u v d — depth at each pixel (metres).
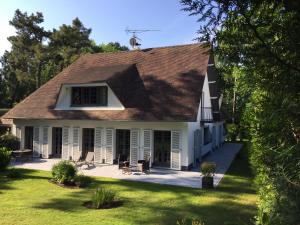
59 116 23.27
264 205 6.19
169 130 20.12
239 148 32.06
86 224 9.91
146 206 12.05
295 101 4.28
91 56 29.36
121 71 23.95
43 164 21.78
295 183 3.76
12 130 26.77
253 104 5.09
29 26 48.59
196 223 9.27
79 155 23.08
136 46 28.89
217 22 4.41
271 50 4.34
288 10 4.19
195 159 21.52
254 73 4.68
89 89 23.39
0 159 18.55
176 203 12.52
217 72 5.25
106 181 16.53
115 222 10.15
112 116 21.30
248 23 4.27
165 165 20.47
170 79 22.48
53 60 51.88
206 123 25.59
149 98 21.58
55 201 12.54
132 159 21.17
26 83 56.19
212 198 13.32
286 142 4.62
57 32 49.19
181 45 25.92
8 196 13.18
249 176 18.02
